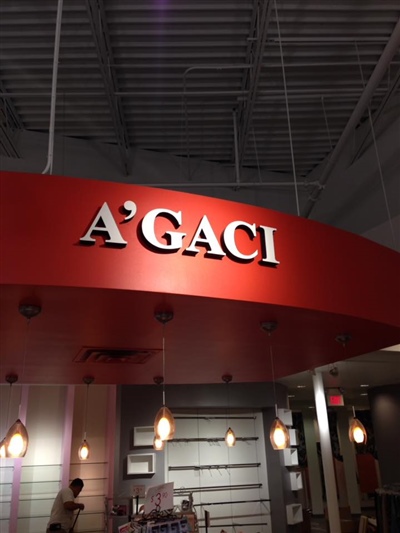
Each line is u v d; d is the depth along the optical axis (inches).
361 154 320.5
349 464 559.2
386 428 457.1
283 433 179.6
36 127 328.5
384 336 172.2
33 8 225.8
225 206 122.3
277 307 126.8
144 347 184.5
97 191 109.3
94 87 281.3
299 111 306.0
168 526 163.3
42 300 117.1
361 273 146.4
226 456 358.9
